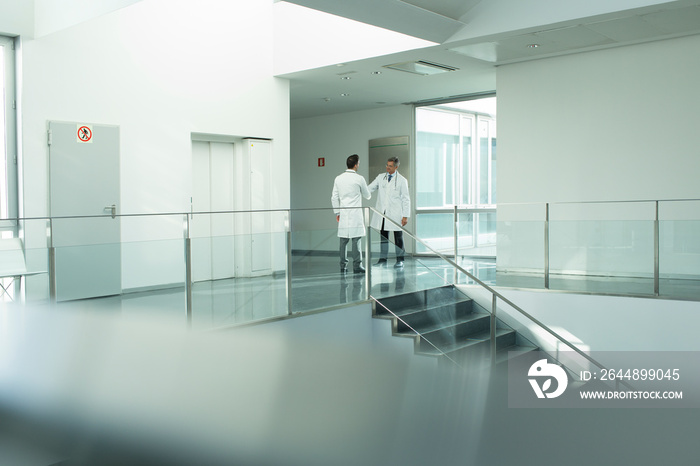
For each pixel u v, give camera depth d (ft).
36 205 26.07
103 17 28.07
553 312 27.96
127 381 18.17
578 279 27.91
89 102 27.66
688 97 29.12
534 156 33.71
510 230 29.55
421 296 24.76
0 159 25.73
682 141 29.37
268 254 21.72
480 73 35.73
